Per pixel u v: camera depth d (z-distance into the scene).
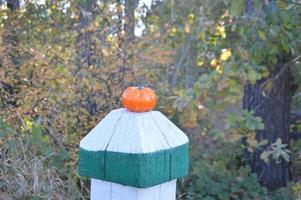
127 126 1.28
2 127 3.92
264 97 5.14
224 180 4.93
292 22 3.84
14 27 5.09
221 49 4.56
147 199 1.27
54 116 4.59
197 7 6.10
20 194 3.66
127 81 5.10
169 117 4.92
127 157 1.24
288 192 4.96
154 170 1.25
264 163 5.30
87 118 4.76
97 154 1.27
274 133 5.21
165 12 6.09
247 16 4.04
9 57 4.75
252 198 4.82
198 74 6.46
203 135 5.41
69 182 4.00
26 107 4.53
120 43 5.30
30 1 5.26
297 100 5.79
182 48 6.56
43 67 4.82
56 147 4.32
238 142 5.53
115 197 1.27
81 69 4.96
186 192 4.65
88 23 5.29
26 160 3.85
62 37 5.20
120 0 5.40
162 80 5.70
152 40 5.78
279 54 4.62
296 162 5.57
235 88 3.89
